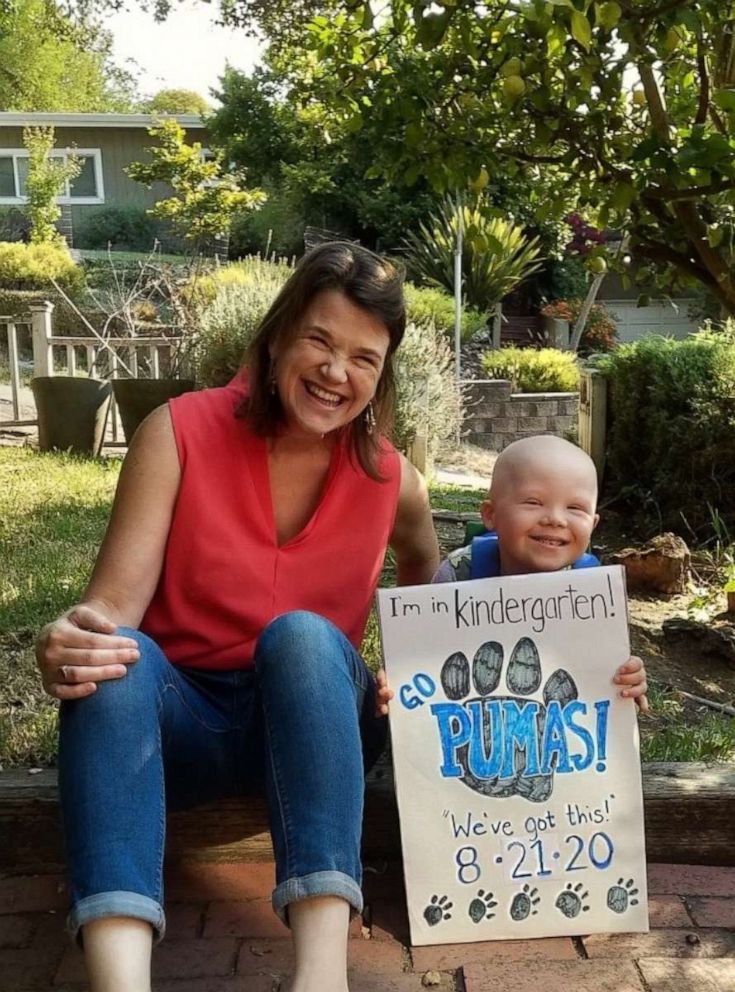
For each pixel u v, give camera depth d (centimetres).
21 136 2148
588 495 201
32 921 194
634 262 452
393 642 188
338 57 420
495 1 349
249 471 184
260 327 185
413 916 185
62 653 158
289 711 161
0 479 646
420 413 815
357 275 177
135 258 1778
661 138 358
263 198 1750
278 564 187
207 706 183
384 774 216
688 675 350
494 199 1319
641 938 188
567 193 439
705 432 581
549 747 190
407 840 186
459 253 1123
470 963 181
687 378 602
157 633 188
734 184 325
